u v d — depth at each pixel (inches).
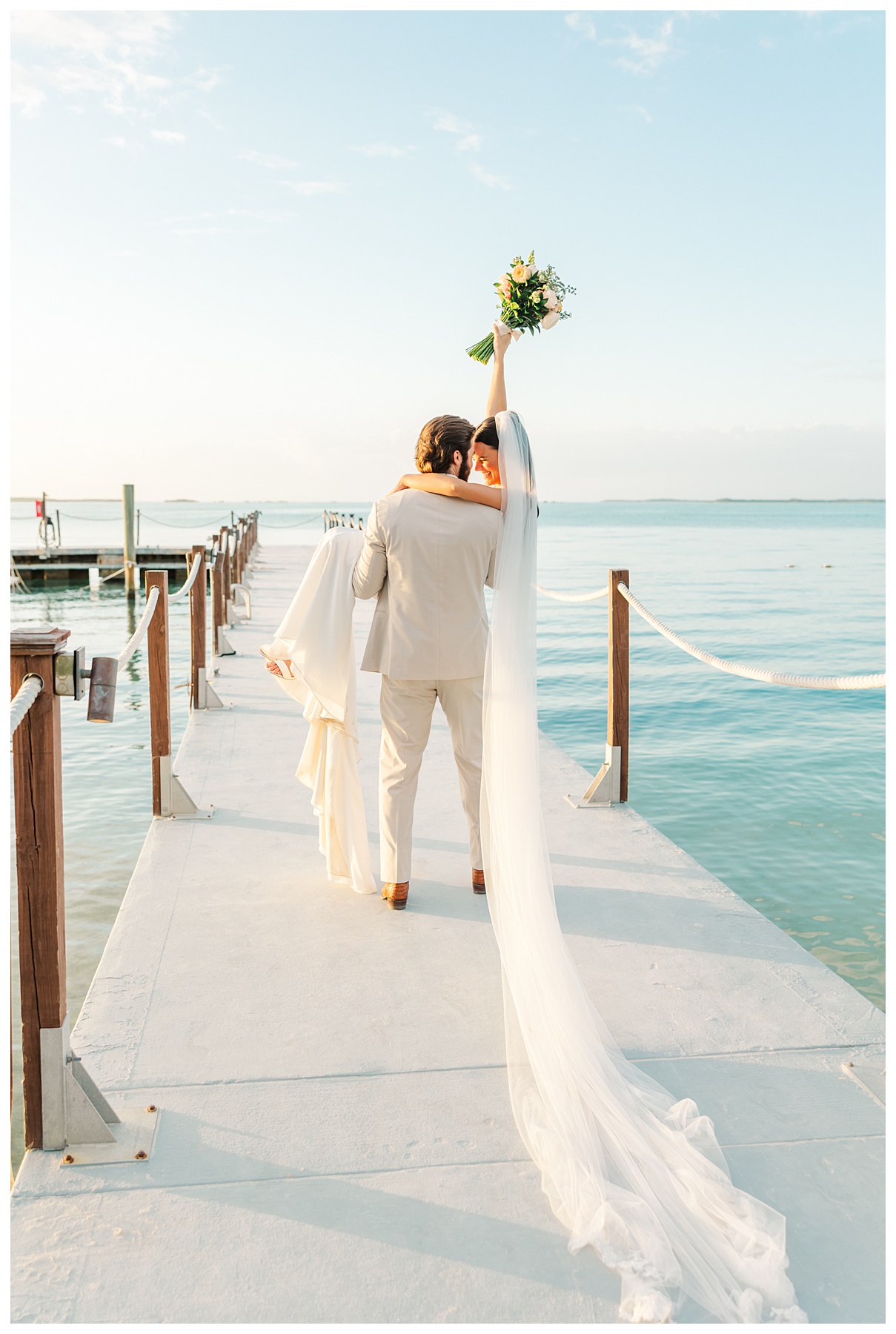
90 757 328.2
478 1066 101.8
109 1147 87.4
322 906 144.5
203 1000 115.3
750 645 703.1
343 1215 79.4
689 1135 88.9
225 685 340.2
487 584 136.0
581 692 492.4
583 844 174.2
